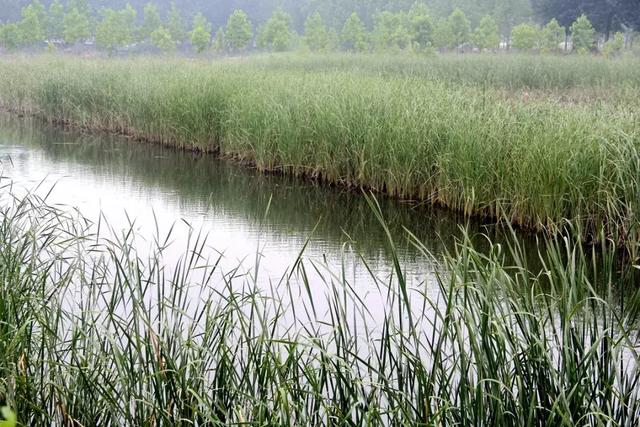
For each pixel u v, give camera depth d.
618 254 7.98
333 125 11.95
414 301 6.33
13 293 4.18
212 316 4.30
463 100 12.18
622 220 7.86
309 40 48.38
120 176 12.47
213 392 3.63
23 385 3.55
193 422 3.42
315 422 3.55
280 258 7.77
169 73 20.28
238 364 4.38
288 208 10.38
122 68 23.11
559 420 3.17
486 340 3.34
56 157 14.32
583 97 16.97
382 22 48.69
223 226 9.20
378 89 13.38
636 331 5.29
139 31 52.75
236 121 14.12
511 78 22.23
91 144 16.22
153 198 10.76
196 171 13.10
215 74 17.70
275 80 16.44
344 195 11.22
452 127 10.51
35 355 4.08
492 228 9.22
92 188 11.35
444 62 26.55
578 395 3.20
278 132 12.93
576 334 3.53
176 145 16.05
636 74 21.75
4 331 3.88
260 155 13.03
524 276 3.76
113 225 8.93
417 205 10.49
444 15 60.84
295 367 3.61
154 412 3.48
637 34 46.47
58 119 20.27
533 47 43.22
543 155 8.84
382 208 10.35
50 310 4.29
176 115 15.79
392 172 10.93
